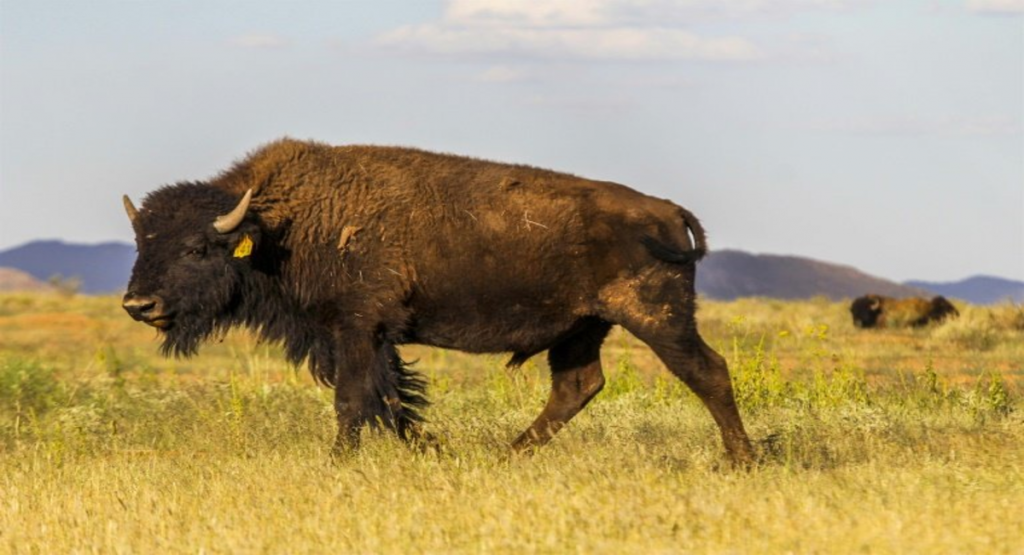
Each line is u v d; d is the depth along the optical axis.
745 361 53.06
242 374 67.62
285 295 39.88
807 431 41.03
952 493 30.34
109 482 35.78
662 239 38.00
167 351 40.56
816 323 112.31
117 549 27.97
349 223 38.84
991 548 25.61
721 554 25.08
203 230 38.81
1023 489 30.98
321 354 40.47
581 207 38.31
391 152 39.81
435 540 27.17
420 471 34.41
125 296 38.84
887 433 41.31
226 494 32.84
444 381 57.12
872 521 27.12
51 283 178.25
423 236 38.66
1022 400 50.59
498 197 38.66
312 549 27.47
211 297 39.34
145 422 47.88
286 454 39.69
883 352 84.00
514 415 46.84
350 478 33.53
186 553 27.80
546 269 38.34
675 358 38.06
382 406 38.94
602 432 42.66
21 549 29.11
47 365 67.88
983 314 107.31
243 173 39.78
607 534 27.27
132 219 39.84
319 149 39.91
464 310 39.00
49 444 43.56
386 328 39.12
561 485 30.64
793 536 26.36
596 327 40.69
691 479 32.97
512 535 26.91
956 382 61.38
